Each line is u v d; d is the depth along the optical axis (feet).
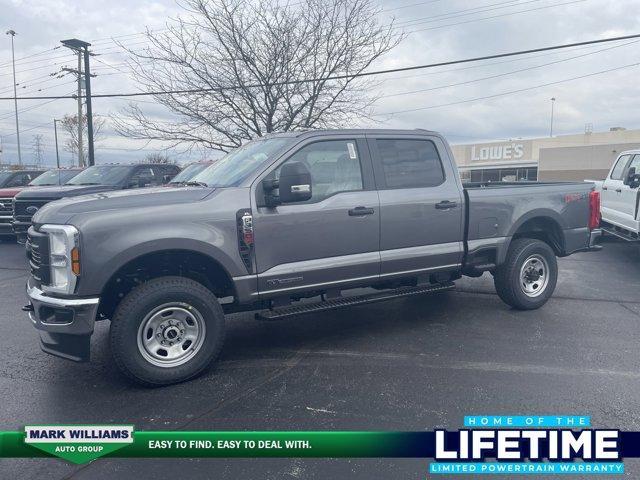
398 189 18.15
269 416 12.72
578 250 22.47
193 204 14.73
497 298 23.91
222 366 16.03
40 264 14.11
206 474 10.37
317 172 16.75
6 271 32.48
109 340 13.98
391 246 18.01
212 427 12.23
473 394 13.74
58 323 13.80
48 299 13.83
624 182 30.55
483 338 18.25
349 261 17.11
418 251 18.52
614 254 36.76
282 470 10.48
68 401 13.70
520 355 16.55
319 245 16.57
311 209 16.33
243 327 19.98
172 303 14.46
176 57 52.26
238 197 15.31
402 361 16.17
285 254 16.03
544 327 19.43
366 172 17.62
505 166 177.37
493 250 20.42
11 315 22.30
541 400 13.34
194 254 14.99
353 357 16.60
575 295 24.44
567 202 21.81
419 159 18.88
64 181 45.14
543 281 21.76
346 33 52.75
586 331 18.93
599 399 13.38
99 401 13.67
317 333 19.11
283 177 14.88
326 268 16.70
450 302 23.24
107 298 15.28
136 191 15.87
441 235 19.04
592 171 141.79
